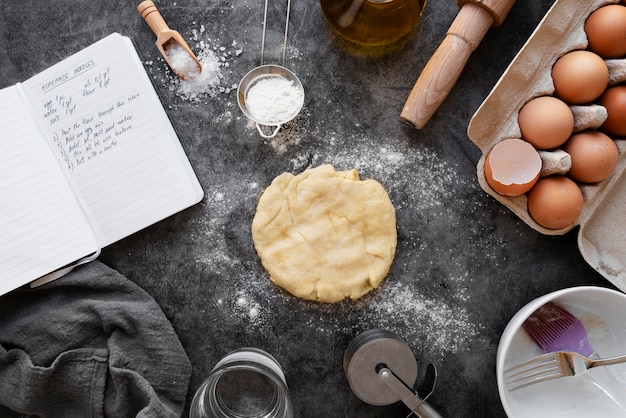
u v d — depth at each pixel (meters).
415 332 0.65
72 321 0.63
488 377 0.65
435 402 0.65
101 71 0.64
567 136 0.57
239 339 0.65
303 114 0.65
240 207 0.65
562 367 0.60
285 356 0.65
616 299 0.59
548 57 0.59
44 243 0.63
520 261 0.65
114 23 0.65
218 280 0.65
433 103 0.60
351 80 0.65
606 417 0.61
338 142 0.65
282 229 0.63
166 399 0.62
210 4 0.65
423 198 0.65
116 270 0.65
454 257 0.65
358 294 0.63
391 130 0.65
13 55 0.65
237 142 0.65
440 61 0.59
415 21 0.61
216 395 0.64
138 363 0.62
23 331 0.63
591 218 0.63
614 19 0.56
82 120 0.64
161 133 0.64
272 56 0.65
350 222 0.63
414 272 0.65
